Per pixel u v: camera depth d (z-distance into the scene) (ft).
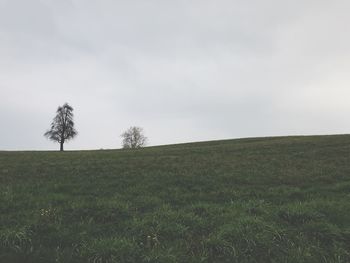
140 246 35.24
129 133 354.74
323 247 36.94
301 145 125.39
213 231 38.68
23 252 33.63
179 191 57.52
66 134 304.71
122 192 56.13
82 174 70.54
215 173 72.95
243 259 34.42
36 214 41.78
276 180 67.72
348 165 82.74
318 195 56.13
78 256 33.35
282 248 36.29
